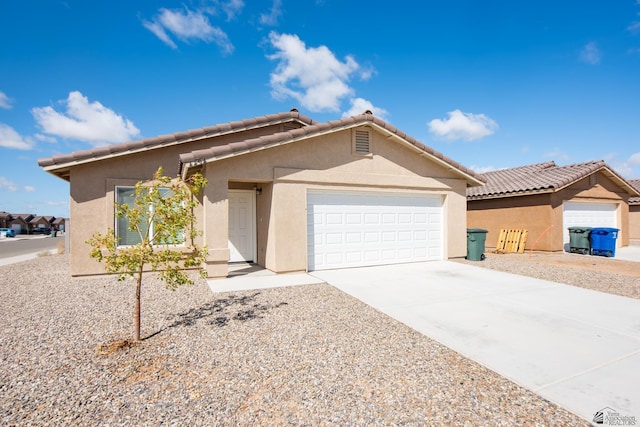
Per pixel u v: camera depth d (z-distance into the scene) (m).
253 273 10.26
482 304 7.05
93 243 5.10
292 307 6.78
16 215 85.56
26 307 6.86
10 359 4.49
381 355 4.64
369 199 11.57
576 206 16.94
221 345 4.93
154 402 3.52
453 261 12.73
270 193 10.38
